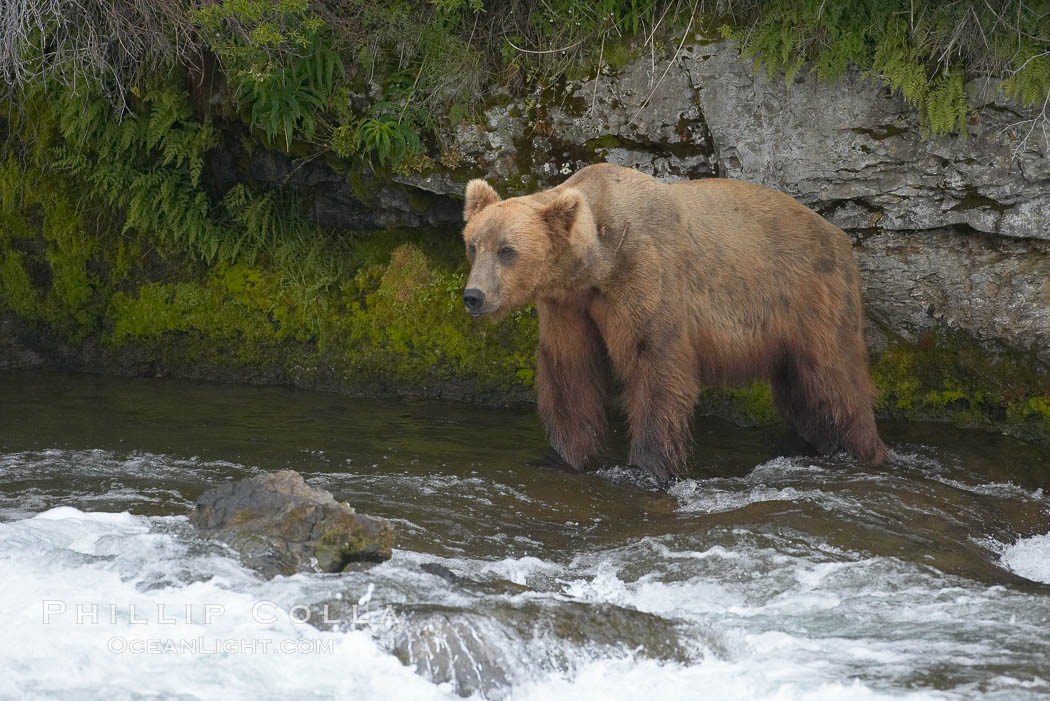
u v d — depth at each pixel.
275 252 27.09
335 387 26.50
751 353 20.70
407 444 21.61
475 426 23.38
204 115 25.92
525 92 24.00
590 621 12.16
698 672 11.49
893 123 22.02
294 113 24.27
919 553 15.92
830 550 15.83
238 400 24.92
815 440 21.81
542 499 18.28
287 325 26.91
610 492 18.88
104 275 27.77
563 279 18.67
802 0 21.97
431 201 25.88
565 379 20.45
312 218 27.34
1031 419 22.75
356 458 20.38
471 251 18.33
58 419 22.41
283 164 26.12
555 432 20.69
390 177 25.17
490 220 18.06
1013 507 18.98
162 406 24.00
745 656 12.00
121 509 16.20
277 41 22.62
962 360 23.48
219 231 27.25
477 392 25.80
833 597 13.98
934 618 13.17
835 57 21.80
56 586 12.63
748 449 22.34
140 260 27.66
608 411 22.39
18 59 24.62
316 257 27.05
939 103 21.19
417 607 12.11
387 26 24.48
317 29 24.05
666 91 22.98
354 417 23.80
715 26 22.64
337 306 26.83
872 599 13.91
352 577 13.30
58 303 27.78
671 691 11.04
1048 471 21.02
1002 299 22.56
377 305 26.48
